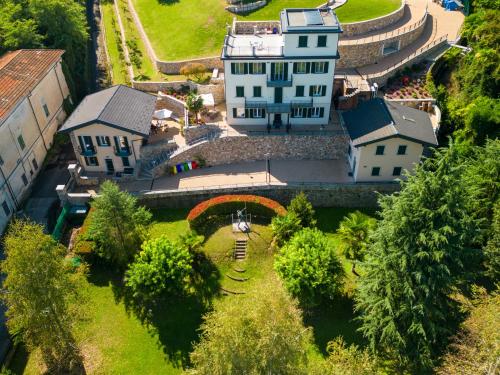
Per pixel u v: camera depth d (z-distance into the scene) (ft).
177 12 243.81
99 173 175.63
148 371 118.93
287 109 176.04
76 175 169.89
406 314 108.99
